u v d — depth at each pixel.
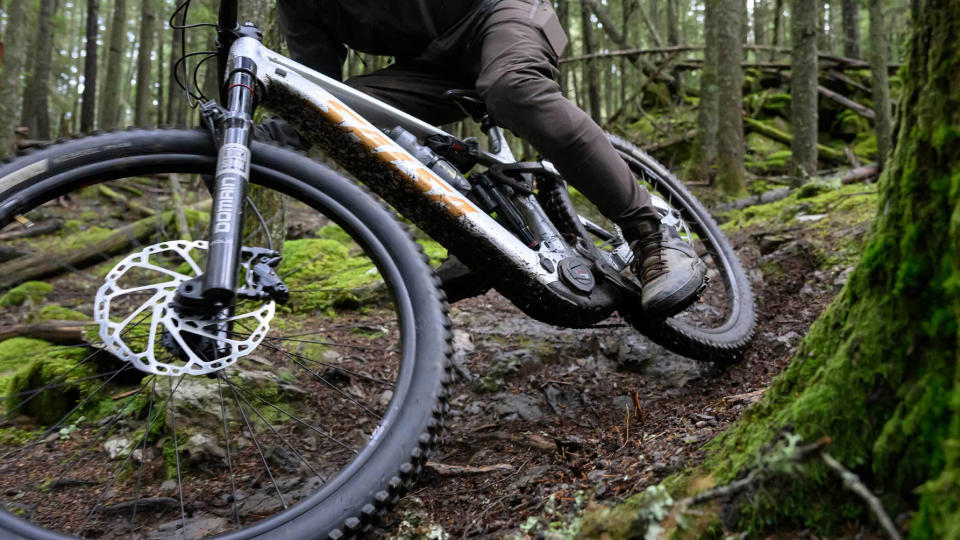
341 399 2.29
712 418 1.57
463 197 1.69
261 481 1.85
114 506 1.73
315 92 1.58
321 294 3.27
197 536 1.58
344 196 1.49
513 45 1.69
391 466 1.24
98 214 5.97
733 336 2.20
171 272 1.39
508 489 1.58
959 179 0.87
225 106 1.64
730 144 7.61
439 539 1.41
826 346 1.12
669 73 12.14
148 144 1.41
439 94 1.90
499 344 2.64
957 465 0.73
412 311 1.40
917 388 0.90
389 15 1.73
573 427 1.96
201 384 2.14
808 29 6.70
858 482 0.82
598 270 1.85
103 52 22.89
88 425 2.15
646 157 2.56
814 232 3.09
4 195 1.28
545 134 1.68
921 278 0.94
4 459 2.00
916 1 1.00
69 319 3.31
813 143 6.77
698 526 1.02
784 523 0.97
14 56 8.73
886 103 6.53
